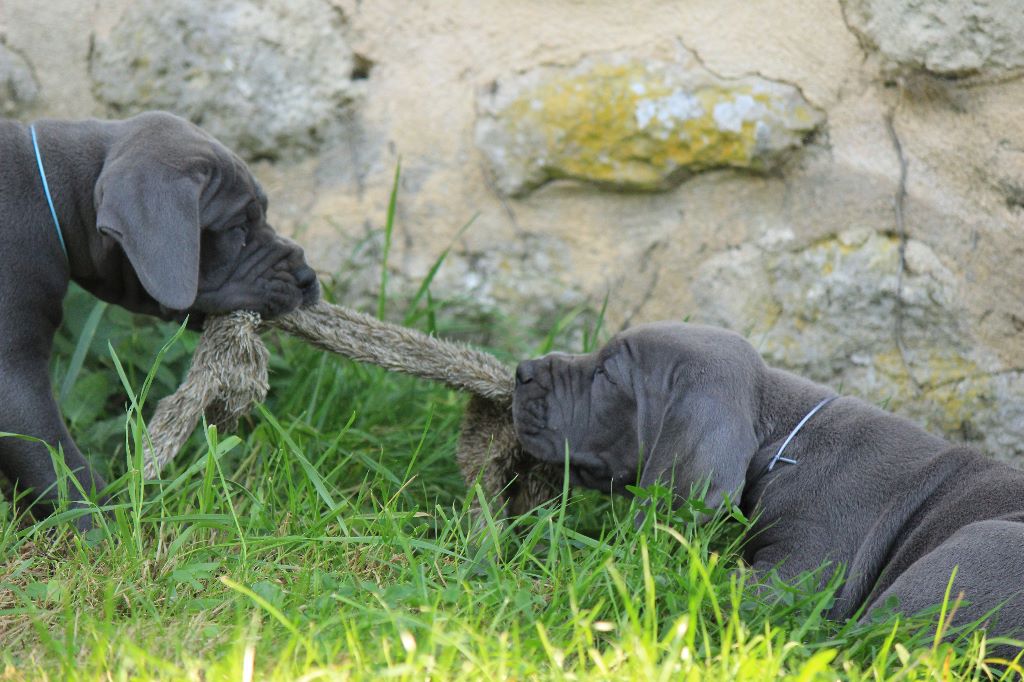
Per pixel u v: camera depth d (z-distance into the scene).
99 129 13.20
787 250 16.09
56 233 12.64
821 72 15.84
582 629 9.10
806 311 16.05
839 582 10.75
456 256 16.73
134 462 11.08
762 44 15.87
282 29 16.53
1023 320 15.44
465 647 8.63
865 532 11.77
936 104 15.59
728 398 11.91
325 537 10.78
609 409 12.69
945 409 15.67
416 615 9.57
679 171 16.19
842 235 15.93
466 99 16.55
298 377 15.04
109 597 9.24
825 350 16.03
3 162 12.50
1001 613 9.76
